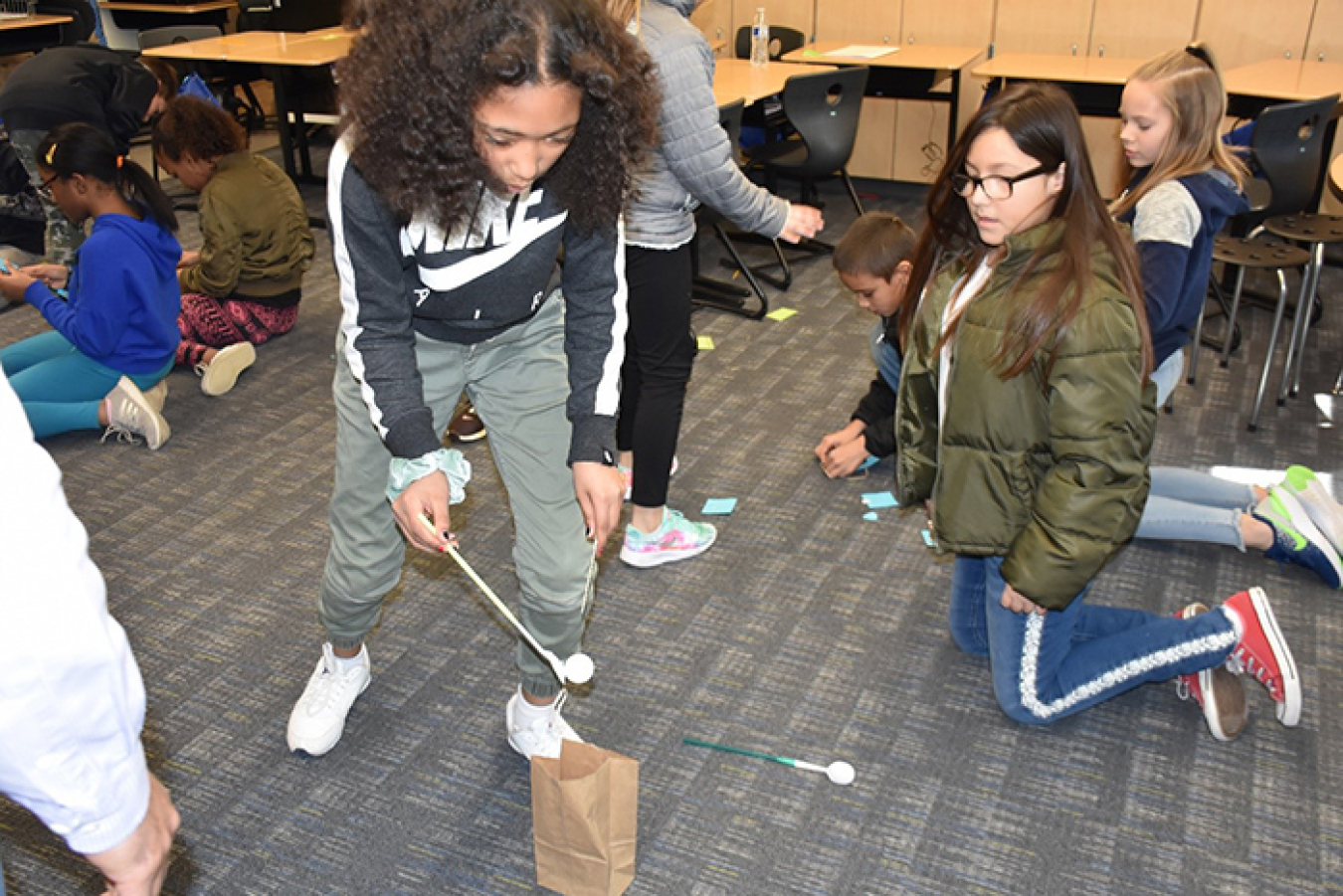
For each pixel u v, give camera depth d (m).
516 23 1.17
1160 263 2.14
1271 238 3.53
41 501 0.79
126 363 3.22
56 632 0.79
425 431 1.52
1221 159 2.24
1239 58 5.23
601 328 1.63
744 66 5.12
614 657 2.28
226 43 5.83
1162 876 1.76
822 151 4.57
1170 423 3.25
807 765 1.99
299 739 2.00
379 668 2.26
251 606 2.46
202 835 1.86
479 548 2.66
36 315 4.18
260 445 3.19
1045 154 1.54
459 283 1.50
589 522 1.66
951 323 1.75
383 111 1.21
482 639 2.35
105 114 4.13
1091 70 4.96
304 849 1.83
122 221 3.10
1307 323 3.42
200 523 2.78
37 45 6.79
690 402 3.43
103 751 0.85
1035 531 1.72
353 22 1.25
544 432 1.69
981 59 5.50
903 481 1.98
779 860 1.80
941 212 1.75
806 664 2.26
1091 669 1.98
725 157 2.17
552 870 1.69
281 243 3.77
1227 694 2.01
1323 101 3.53
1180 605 2.42
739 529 2.73
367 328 1.49
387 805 1.92
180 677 2.23
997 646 2.00
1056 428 1.65
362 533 1.79
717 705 2.15
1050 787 1.94
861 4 5.91
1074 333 1.58
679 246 2.26
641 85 1.36
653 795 1.94
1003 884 1.75
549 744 1.95
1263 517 2.49
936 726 2.09
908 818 1.88
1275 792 1.92
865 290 2.76
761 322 4.08
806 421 3.30
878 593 2.48
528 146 1.24
